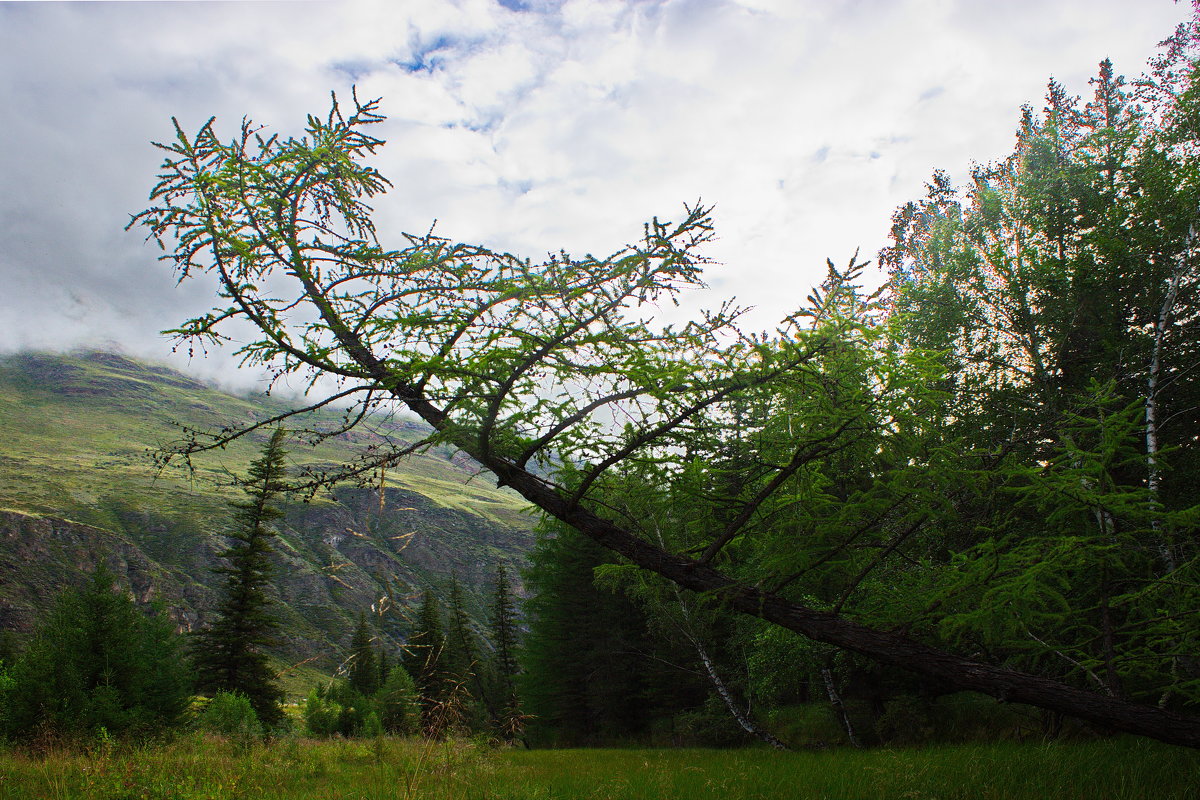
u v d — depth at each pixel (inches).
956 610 199.5
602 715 1120.8
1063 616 215.0
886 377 173.9
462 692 242.5
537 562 1211.9
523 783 271.7
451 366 155.8
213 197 177.9
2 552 5206.7
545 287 151.6
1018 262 586.2
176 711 825.5
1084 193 589.6
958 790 227.1
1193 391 488.1
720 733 769.6
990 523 239.3
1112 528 261.7
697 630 707.4
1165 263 520.4
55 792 249.4
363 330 184.4
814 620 190.2
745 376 159.3
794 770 324.8
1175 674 257.0
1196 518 209.2
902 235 830.5
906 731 584.4
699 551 198.1
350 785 256.1
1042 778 241.8
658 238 144.6
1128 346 498.9
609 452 175.2
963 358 575.8
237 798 250.8
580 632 1133.7
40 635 715.4
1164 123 538.3
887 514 200.5
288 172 180.5
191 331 172.6
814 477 205.0
